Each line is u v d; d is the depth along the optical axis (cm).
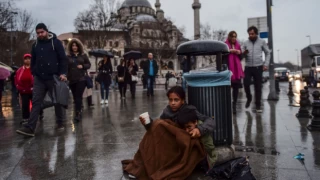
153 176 324
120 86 1433
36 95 596
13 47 4028
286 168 369
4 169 382
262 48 851
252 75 863
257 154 431
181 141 334
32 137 575
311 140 513
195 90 392
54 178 347
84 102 1338
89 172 365
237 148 465
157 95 1686
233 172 329
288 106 1018
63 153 452
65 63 623
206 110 389
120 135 571
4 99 1959
